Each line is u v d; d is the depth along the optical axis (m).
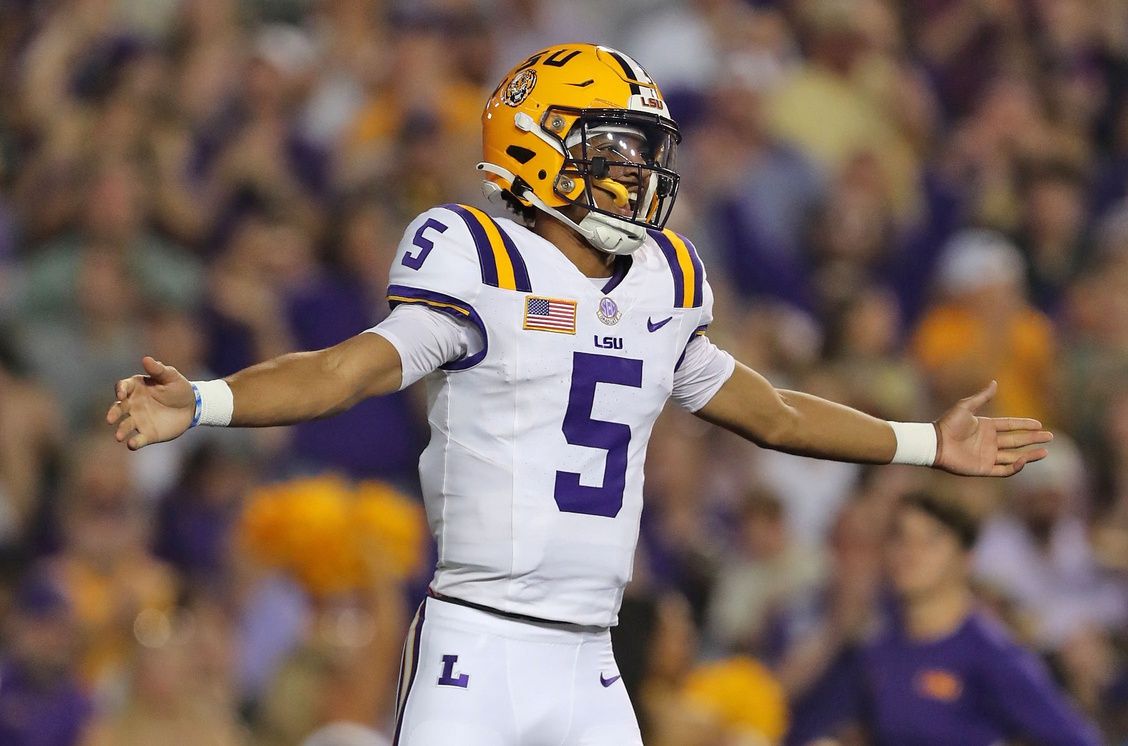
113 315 33.84
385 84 38.19
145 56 39.25
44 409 31.88
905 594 22.52
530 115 14.42
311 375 13.33
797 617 29.06
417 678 14.29
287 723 24.12
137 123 37.56
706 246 36.94
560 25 43.56
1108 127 44.62
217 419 12.97
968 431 15.73
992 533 28.91
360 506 23.84
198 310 34.72
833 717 23.81
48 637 26.02
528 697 14.15
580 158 14.23
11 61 41.00
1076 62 44.78
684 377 15.12
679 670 21.38
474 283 13.97
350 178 36.31
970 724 22.05
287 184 38.12
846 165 38.75
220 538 29.70
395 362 13.67
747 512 29.72
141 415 12.71
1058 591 29.08
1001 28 44.69
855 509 28.38
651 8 44.44
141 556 28.44
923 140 42.56
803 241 38.38
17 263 36.16
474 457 14.15
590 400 14.22
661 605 21.08
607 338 14.30
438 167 34.91
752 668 24.94
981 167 40.69
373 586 23.70
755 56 41.41
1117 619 28.86
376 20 41.34
